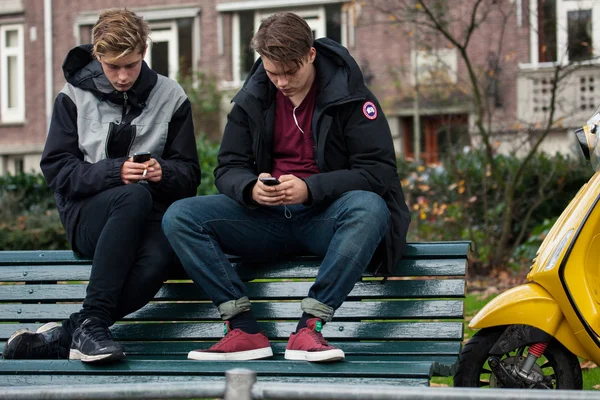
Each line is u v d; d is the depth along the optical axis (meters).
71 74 4.54
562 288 3.86
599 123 3.94
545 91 18.94
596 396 2.39
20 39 25.42
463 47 11.04
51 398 2.75
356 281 3.91
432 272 4.18
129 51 4.27
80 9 24.97
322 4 22.97
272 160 4.30
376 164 4.09
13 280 4.62
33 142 25.36
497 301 3.97
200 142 13.38
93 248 4.38
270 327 4.30
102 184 4.23
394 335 4.12
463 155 12.66
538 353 3.96
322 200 3.97
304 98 4.23
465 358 4.05
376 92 21.62
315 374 3.59
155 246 4.27
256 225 4.14
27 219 14.16
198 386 2.64
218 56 24.05
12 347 4.12
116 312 4.25
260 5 23.56
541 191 11.20
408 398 2.47
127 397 2.69
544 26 12.47
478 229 11.76
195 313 4.41
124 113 4.50
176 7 24.27
